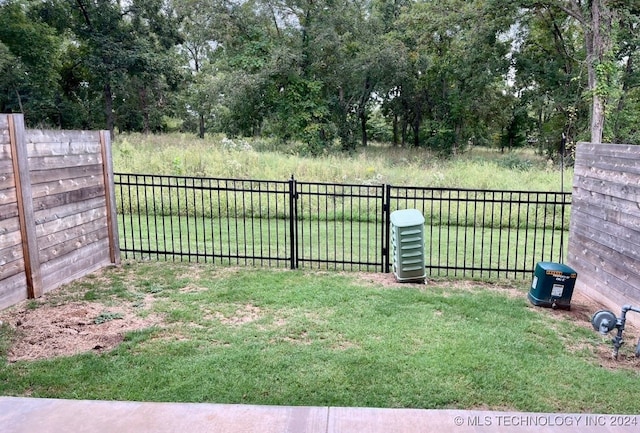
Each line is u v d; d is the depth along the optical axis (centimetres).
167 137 2325
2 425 230
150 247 700
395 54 2220
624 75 1703
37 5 2453
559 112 2084
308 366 321
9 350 347
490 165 1602
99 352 344
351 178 1278
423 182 1227
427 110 2877
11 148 436
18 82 2369
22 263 454
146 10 2592
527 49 2127
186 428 227
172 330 388
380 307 448
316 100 2302
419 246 527
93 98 3056
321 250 705
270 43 2228
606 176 455
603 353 361
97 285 514
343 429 228
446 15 1961
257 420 236
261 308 444
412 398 281
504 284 546
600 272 468
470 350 351
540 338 383
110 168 598
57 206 499
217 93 2233
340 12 2217
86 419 236
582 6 1677
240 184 1168
